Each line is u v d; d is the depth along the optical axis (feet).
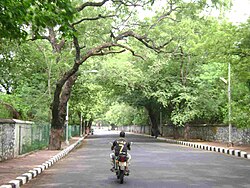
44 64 86.74
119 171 41.04
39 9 31.04
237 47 80.07
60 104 89.25
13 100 88.12
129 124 393.91
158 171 51.16
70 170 53.11
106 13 87.86
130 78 134.00
